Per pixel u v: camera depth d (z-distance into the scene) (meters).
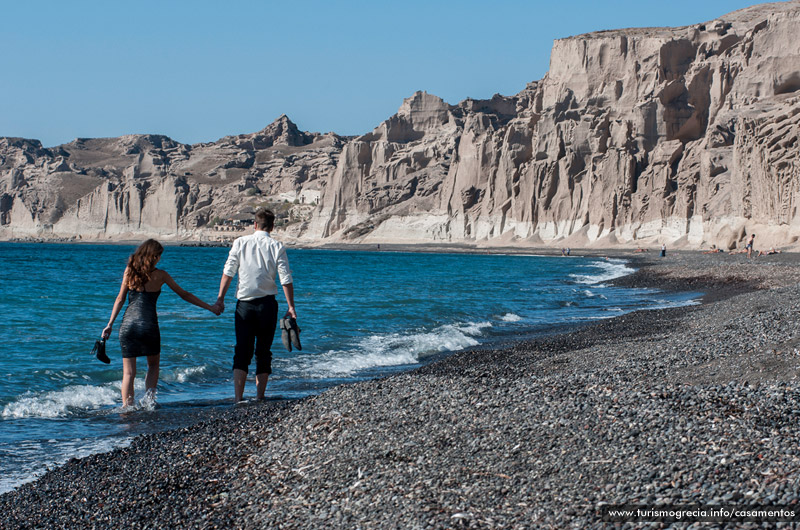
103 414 11.68
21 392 13.31
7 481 8.30
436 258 123.62
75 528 6.82
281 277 11.92
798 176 75.44
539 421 8.13
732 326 16.69
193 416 11.30
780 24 125.31
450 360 15.77
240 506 7.00
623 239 132.25
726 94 133.88
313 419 9.49
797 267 49.09
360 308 31.17
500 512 5.95
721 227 98.12
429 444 7.86
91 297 38.12
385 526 5.99
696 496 5.61
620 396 8.88
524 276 63.09
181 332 21.92
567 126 151.38
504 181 161.75
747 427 7.17
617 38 155.38
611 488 6.03
